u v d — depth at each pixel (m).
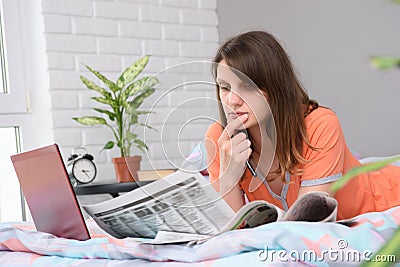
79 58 3.98
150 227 1.49
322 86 4.65
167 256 1.46
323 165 1.98
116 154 4.07
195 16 4.48
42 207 1.91
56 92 3.89
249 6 4.68
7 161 3.88
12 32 3.89
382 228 1.40
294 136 1.96
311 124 2.00
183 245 1.47
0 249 1.90
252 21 4.69
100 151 3.96
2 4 3.88
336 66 4.64
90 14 4.04
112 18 4.13
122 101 3.79
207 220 1.44
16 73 3.89
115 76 4.12
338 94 4.64
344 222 1.42
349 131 4.63
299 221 1.47
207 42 4.53
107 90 4.08
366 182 2.26
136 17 4.23
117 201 1.45
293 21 4.68
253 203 1.40
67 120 3.92
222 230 1.42
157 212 1.43
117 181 3.63
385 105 4.57
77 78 3.97
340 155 2.01
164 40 4.33
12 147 3.90
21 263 1.74
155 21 4.30
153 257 1.48
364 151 4.61
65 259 1.66
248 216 1.44
